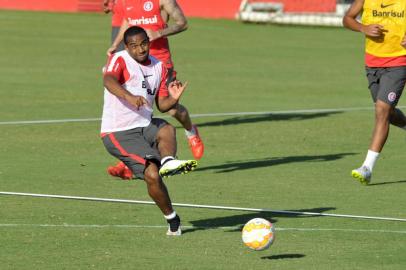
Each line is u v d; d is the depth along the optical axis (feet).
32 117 169.89
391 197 110.52
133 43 92.32
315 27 397.60
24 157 133.18
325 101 199.82
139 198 107.76
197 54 289.33
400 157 137.69
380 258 83.51
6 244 86.58
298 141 151.43
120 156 91.86
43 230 92.02
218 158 135.64
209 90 213.46
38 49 292.81
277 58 285.23
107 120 92.99
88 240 88.48
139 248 85.87
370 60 118.73
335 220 98.32
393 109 118.83
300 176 122.83
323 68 262.88
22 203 104.01
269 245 83.15
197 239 89.51
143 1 130.93
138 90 92.94
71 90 207.82
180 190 112.98
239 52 299.38
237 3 423.23
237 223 96.48
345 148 145.59
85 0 442.09
